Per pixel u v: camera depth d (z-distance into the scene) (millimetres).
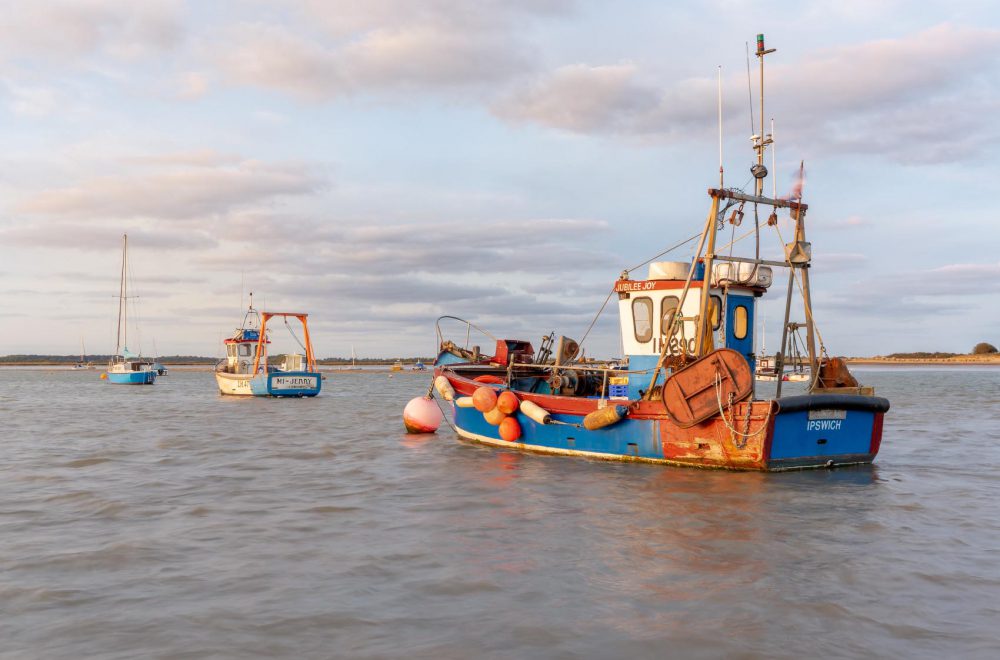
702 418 12438
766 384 46469
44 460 14883
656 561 7273
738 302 14203
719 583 6555
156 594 6344
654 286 14367
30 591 6426
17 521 9273
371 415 27516
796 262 13164
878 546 7824
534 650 5086
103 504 10320
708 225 12758
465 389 17375
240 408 32000
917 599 6109
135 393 50062
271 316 40812
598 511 9672
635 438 13555
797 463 12422
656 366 14234
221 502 10484
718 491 10930
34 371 168000
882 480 11898
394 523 9086
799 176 13391
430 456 15312
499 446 16641
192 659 4969
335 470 13484
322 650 5113
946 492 10859
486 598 6180
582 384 16609
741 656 4973
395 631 5453
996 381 66688
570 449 14695
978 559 7316
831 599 6109
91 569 7121
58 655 5047
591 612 5828
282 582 6660
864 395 13109
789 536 8266
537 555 7535
